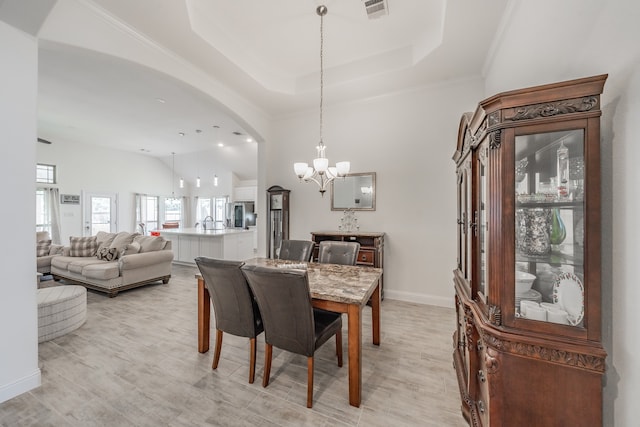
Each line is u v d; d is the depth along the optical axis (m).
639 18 0.91
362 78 3.38
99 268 3.85
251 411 1.67
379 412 1.67
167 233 6.52
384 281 3.83
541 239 1.17
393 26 2.74
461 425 1.57
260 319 2.02
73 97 4.16
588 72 1.21
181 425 1.56
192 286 4.51
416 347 2.47
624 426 0.99
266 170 4.68
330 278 2.23
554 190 1.15
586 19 1.22
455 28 2.41
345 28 2.78
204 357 2.30
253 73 3.36
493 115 1.20
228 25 2.74
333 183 4.21
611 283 1.07
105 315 3.22
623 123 1.00
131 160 8.28
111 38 2.30
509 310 1.16
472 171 1.56
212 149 7.85
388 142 3.83
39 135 6.34
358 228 4.02
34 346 1.89
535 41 1.74
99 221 7.52
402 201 3.75
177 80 2.93
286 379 2.00
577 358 1.04
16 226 1.81
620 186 1.02
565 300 1.13
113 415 1.63
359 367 1.71
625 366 0.99
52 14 1.96
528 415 1.12
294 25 2.73
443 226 3.53
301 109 4.38
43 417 1.61
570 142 1.11
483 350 1.34
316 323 1.96
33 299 1.89
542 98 1.10
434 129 3.54
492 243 1.21
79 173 7.10
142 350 2.41
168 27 2.42
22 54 1.83
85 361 2.22
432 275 3.59
